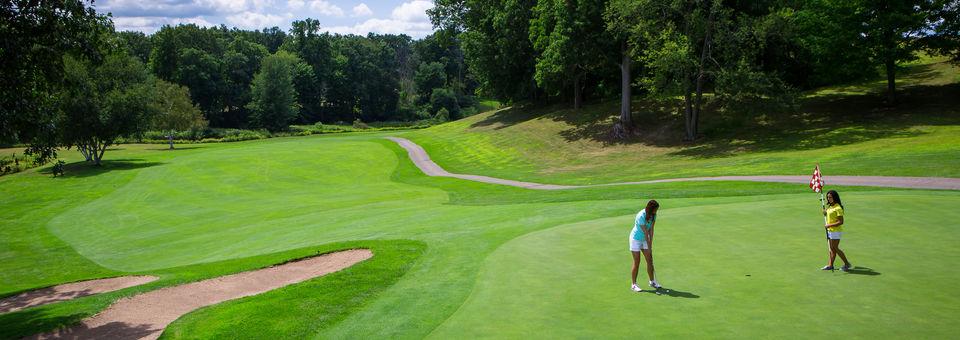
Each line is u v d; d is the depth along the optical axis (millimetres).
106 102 58000
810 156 33688
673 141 48625
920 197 18172
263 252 20344
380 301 11680
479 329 9172
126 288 15227
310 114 144000
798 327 8336
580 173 41344
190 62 120875
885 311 8789
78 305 13805
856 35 41625
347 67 152250
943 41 40750
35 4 14414
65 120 54812
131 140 90688
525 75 69750
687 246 13680
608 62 55219
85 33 16156
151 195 43438
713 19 44312
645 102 61656
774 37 45344
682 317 9031
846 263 11047
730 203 20250
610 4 46000
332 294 12586
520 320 9430
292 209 33406
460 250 15781
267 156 61188
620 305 9820
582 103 71938
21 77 14867
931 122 39062
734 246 13453
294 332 10469
